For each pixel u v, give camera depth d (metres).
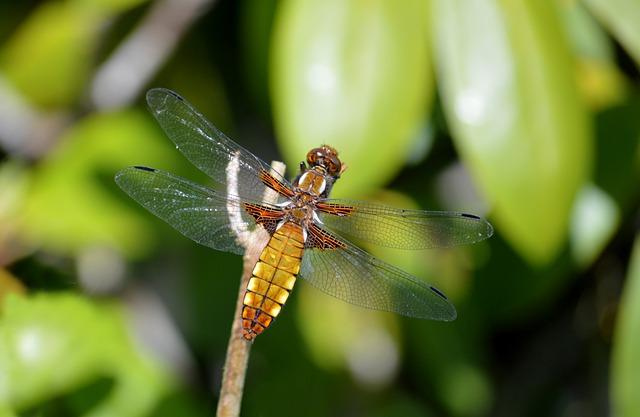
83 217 0.96
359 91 0.89
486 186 0.89
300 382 0.97
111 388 0.91
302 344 0.97
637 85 0.95
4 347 0.90
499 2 0.89
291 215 0.89
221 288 0.97
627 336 0.91
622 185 0.94
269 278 0.88
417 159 0.97
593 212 0.94
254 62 0.95
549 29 0.90
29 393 0.90
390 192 0.96
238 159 0.89
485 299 0.96
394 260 0.95
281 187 0.90
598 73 0.95
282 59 0.89
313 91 0.89
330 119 0.89
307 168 0.89
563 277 0.95
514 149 0.89
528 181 0.89
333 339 0.97
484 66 0.89
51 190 0.96
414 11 0.89
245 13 0.97
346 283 0.89
